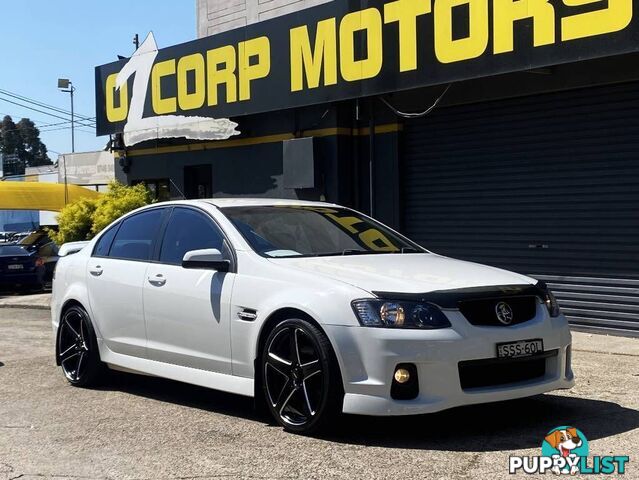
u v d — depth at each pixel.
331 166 12.54
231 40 13.50
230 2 15.45
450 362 4.77
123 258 6.84
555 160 10.04
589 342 8.98
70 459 4.91
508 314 5.06
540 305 5.32
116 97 16.27
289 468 4.58
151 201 14.83
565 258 9.95
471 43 9.88
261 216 6.26
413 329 4.79
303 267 5.45
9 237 26.70
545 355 5.19
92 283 6.97
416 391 4.80
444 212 11.45
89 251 7.29
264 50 12.91
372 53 11.16
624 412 5.77
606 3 8.51
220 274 5.81
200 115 14.23
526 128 10.36
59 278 7.48
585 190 9.72
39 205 22.58
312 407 5.10
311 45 12.09
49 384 7.25
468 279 5.25
